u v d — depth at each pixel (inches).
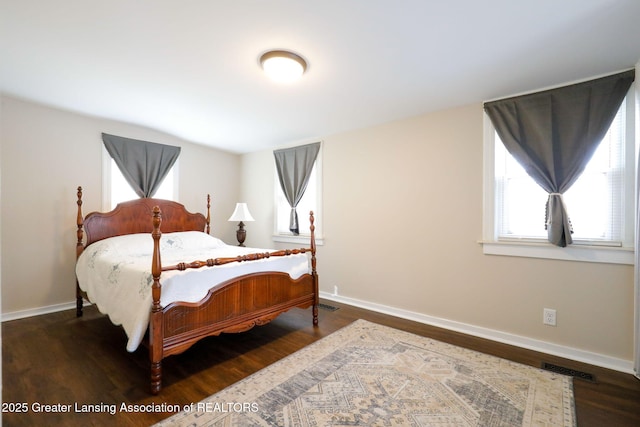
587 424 69.4
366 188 145.6
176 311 84.7
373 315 136.3
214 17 72.5
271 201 188.2
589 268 96.2
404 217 133.5
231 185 200.8
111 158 149.1
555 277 101.4
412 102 117.6
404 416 71.7
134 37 80.5
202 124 147.7
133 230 149.9
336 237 156.4
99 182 145.9
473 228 116.6
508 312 109.3
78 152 139.9
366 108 124.0
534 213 107.4
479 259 115.3
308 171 166.4
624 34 76.2
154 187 161.2
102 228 140.8
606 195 95.4
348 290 151.9
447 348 104.1
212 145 184.4
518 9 68.8
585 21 72.0
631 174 91.0
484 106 113.7
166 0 67.1
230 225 200.1
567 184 97.8
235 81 103.7
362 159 147.3
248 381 84.9
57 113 134.4
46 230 132.9
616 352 92.4
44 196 132.1
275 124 145.2
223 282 96.4
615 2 66.0
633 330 90.4
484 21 72.8
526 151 104.7
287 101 118.7
